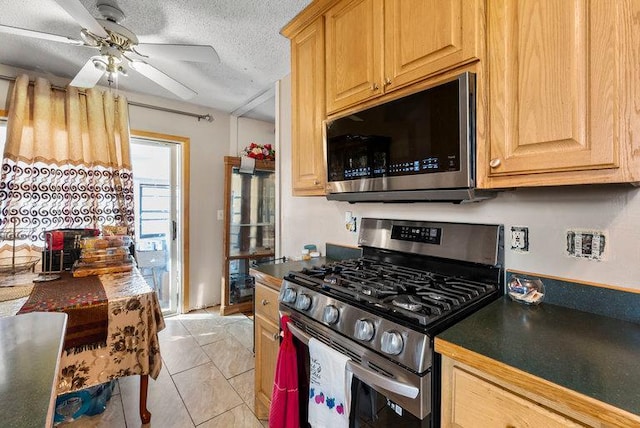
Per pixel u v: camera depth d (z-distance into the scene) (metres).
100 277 1.83
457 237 1.35
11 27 1.47
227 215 3.30
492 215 1.27
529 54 0.89
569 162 0.82
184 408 1.82
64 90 2.54
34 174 2.39
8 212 2.28
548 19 0.85
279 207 2.57
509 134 0.93
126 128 2.81
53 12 1.72
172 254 3.37
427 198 1.18
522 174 0.91
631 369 0.66
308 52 1.73
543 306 1.08
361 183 1.37
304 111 1.77
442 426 0.84
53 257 1.96
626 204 0.95
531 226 1.16
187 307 3.38
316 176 1.67
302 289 1.32
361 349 1.02
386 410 0.96
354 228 1.89
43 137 2.42
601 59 0.77
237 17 1.82
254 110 3.52
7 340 0.69
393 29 1.25
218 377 2.14
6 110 2.38
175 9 1.75
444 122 1.04
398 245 1.58
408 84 1.20
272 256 3.55
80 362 1.37
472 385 0.77
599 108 0.77
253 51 2.21
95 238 2.01
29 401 0.50
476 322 0.94
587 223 1.03
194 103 3.31
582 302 1.03
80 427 1.66
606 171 0.77
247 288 3.60
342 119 1.45
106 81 2.69
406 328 0.90
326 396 1.11
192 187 3.38
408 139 1.17
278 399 1.31
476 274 1.29
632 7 0.73
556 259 1.10
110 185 2.71
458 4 1.04
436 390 0.85
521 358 0.71
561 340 0.81
